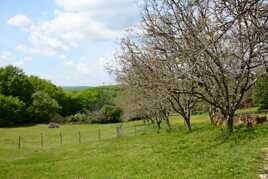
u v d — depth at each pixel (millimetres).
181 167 19703
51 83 145125
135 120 103812
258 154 19562
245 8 7781
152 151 27531
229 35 23125
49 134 81375
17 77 132125
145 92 38156
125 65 43594
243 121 34531
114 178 19250
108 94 130875
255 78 26297
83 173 22719
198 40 18641
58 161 31734
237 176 15969
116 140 45094
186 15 22406
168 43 24234
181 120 68188
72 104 142250
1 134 82500
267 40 17562
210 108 38906
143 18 27344
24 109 123500
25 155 41344
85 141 56125
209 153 22484
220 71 25234
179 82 26625
